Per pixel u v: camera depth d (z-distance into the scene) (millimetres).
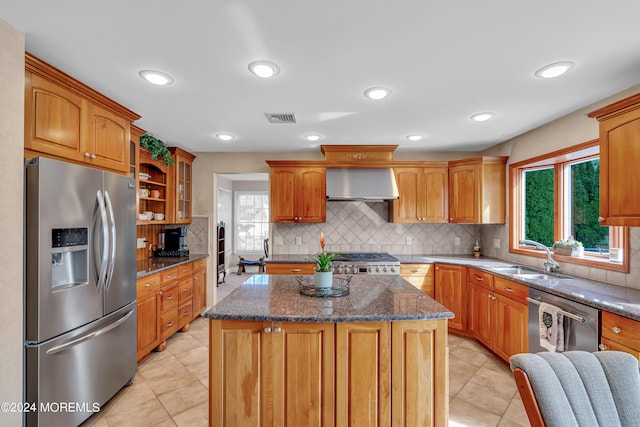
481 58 1834
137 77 2076
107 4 1364
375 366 1659
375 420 1657
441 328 1678
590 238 2889
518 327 2635
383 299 1957
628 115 1840
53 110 1872
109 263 2172
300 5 1379
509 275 2826
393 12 1428
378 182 3984
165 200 3811
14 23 1500
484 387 2510
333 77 2078
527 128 3250
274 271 3797
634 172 1804
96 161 2223
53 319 1763
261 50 1752
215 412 1666
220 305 1824
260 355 1665
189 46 1709
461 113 2777
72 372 1899
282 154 4379
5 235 1529
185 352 3158
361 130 3326
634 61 1859
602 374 1020
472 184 3855
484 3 1364
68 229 1882
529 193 3604
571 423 931
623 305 1791
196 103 2541
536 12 1421
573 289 2230
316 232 4402
